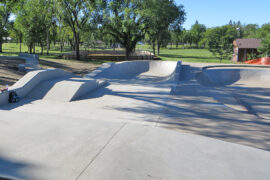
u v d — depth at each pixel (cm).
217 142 352
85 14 3033
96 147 311
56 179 232
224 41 3738
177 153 305
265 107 971
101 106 801
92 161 273
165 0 3119
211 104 882
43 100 873
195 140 354
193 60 4181
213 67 2317
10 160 267
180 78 1745
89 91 1084
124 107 788
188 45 14225
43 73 1047
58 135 349
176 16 3828
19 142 319
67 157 281
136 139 345
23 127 378
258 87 1653
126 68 2333
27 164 260
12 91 826
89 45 5134
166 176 247
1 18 3822
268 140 493
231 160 295
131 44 3472
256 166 283
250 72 2095
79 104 827
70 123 405
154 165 270
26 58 2353
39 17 3553
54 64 2286
